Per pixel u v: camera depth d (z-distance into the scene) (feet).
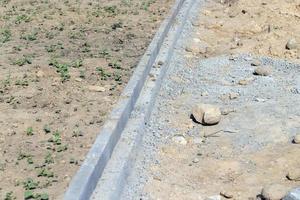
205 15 77.00
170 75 56.44
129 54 60.03
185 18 72.95
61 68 55.06
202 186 37.04
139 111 45.16
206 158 40.57
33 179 36.45
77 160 38.63
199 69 58.18
